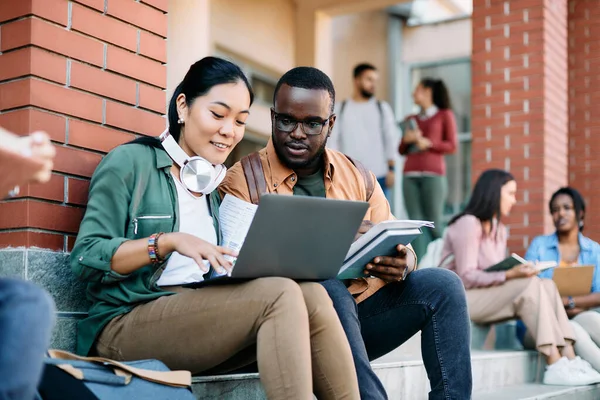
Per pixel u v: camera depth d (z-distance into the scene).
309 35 9.23
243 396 2.76
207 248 2.32
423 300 2.93
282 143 3.01
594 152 7.93
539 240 5.76
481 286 5.01
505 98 6.67
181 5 4.91
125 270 2.39
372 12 11.73
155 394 2.11
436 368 2.90
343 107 8.25
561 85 6.94
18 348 1.55
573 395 4.54
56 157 2.77
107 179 2.50
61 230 2.76
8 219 2.71
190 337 2.38
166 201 2.61
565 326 4.87
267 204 2.20
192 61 4.95
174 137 2.75
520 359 4.82
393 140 8.14
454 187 11.05
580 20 8.05
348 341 2.60
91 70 2.91
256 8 8.86
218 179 2.73
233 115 2.68
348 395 2.37
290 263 2.41
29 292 1.59
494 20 6.74
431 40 11.52
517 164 6.60
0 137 1.56
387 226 2.67
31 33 2.71
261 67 9.06
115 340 2.48
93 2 2.93
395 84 11.61
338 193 3.14
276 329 2.23
